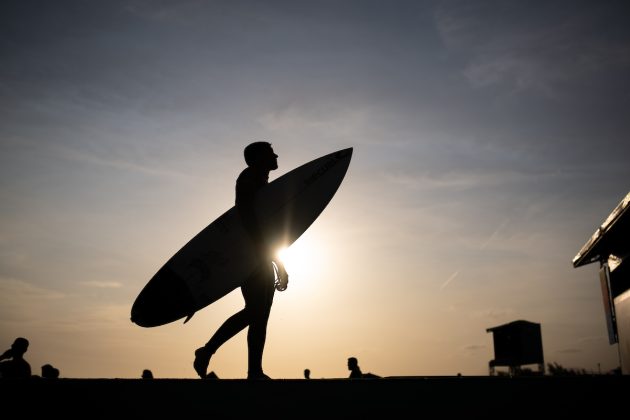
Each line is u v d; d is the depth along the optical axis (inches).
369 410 108.6
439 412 107.7
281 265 176.4
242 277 190.2
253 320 159.9
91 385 110.0
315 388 109.7
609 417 104.5
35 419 109.2
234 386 109.9
